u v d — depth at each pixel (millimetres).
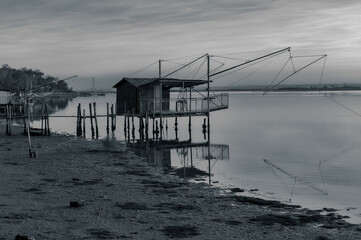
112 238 11617
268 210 16109
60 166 23922
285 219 14727
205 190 19578
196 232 12711
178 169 26219
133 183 20219
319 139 45031
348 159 31391
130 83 46125
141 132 45344
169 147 38062
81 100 166250
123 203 16031
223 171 25938
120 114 47750
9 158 26312
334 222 14570
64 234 11680
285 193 19844
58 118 74562
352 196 19375
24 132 41656
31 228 12039
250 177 24000
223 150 36406
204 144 40688
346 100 155250
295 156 32906
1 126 51219
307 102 152500
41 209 14461
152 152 34219
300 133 51344
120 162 26484
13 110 59781
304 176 24359
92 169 23469
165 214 14727
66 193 17312
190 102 45938
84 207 15109
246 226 13656
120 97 47750
